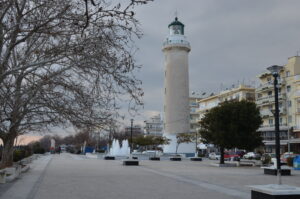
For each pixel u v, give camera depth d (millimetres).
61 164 26172
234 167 26828
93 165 25547
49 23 7184
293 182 15055
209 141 30625
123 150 48156
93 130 8320
